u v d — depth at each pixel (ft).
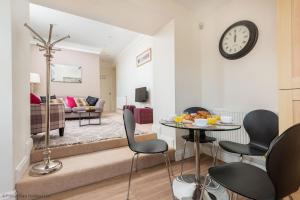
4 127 4.50
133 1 6.98
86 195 5.32
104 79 28.58
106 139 8.27
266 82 6.42
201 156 8.65
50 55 5.88
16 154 4.94
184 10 8.54
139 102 16.66
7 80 4.52
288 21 4.41
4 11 4.50
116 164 6.59
